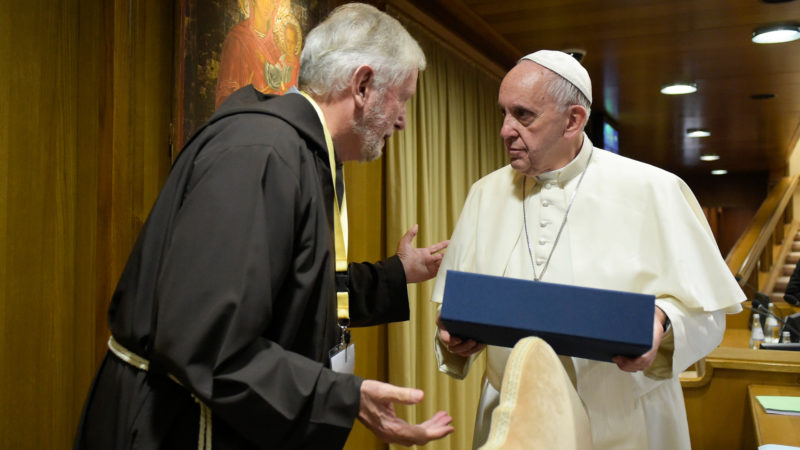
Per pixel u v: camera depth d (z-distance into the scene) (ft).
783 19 14.08
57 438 6.16
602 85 19.90
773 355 9.66
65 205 6.23
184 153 4.25
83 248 6.41
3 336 5.70
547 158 5.58
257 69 8.35
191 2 7.39
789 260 34.27
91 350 6.48
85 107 6.45
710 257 5.42
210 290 3.59
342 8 4.97
